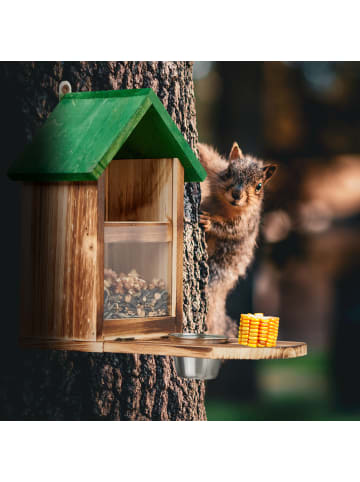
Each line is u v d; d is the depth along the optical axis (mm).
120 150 5438
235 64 9250
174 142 5191
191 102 6996
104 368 6062
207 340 4793
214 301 8328
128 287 5000
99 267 4785
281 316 9469
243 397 9250
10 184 5723
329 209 9555
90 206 4801
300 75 9609
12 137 5723
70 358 5918
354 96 9734
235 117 9234
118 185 5488
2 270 5707
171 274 5258
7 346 5707
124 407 6168
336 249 9578
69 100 5203
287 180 9469
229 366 9266
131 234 5012
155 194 5355
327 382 9523
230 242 8305
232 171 8211
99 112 5020
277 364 9398
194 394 6789
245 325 4723
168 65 6766
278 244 9305
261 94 9398
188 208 7020
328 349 9609
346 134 9688
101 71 6305
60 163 4848
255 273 8828
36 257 4969
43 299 4934
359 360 9578
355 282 9531
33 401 5766
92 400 5996
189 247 6969
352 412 9461
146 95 4953
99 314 4781
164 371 6465
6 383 5695
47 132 5055
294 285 9453
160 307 5188
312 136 9617
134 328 4984
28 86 5785
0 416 5664
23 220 5020
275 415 9266
